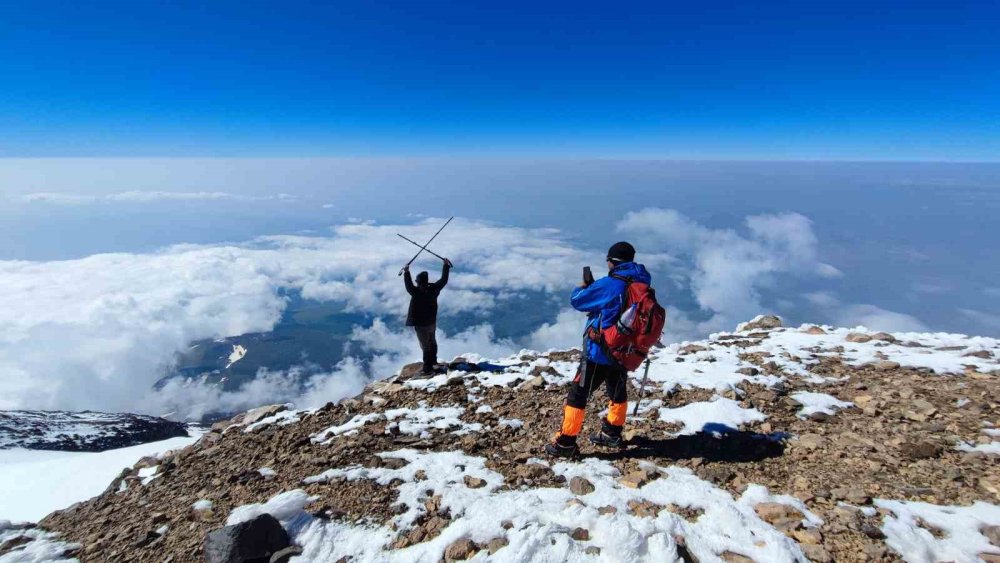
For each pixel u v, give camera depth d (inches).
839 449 201.2
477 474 195.8
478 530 155.9
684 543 146.0
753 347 374.9
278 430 271.7
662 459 203.5
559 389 302.4
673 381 292.2
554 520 158.1
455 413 270.1
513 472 197.9
